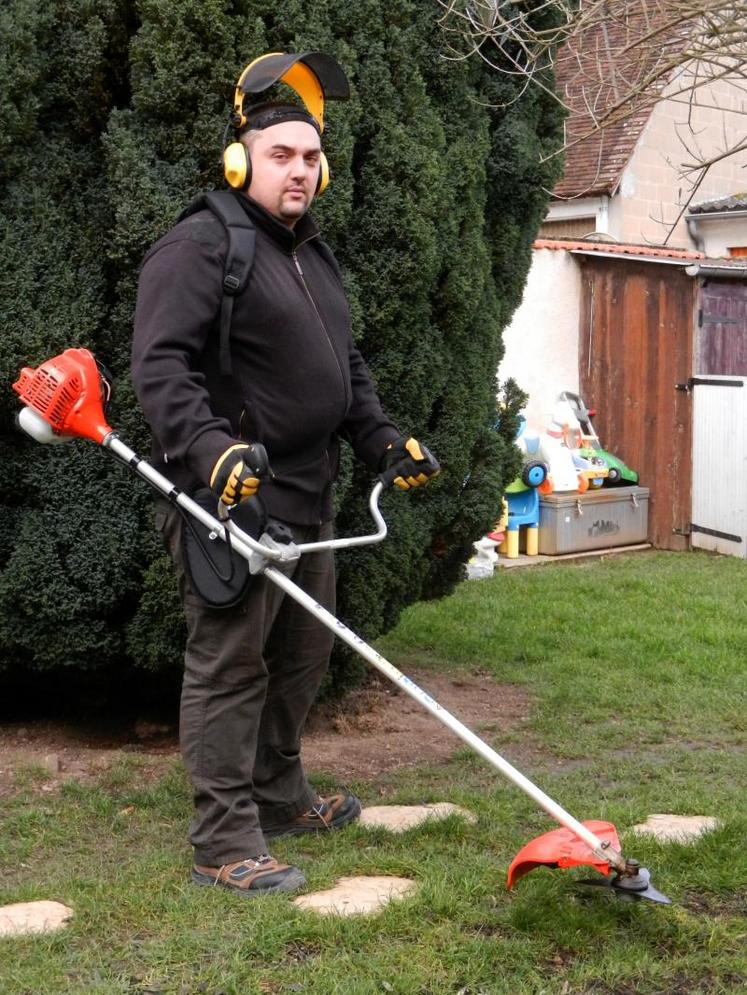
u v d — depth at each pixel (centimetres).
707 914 335
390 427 379
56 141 435
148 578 438
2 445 441
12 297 419
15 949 304
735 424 1015
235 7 422
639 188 1343
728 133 1428
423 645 691
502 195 542
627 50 459
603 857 311
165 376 321
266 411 343
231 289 331
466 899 332
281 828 389
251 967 296
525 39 510
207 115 417
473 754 500
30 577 440
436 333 506
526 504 999
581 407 1069
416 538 521
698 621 756
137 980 292
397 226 461
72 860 375
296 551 326
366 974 294
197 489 340
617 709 573
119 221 417
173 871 357
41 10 420
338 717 543
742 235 1346
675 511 1063
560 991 293
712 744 524
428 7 489
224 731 345
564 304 1097
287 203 341
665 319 1059
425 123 477
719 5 418
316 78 369
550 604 802
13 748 488
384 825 398
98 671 484
